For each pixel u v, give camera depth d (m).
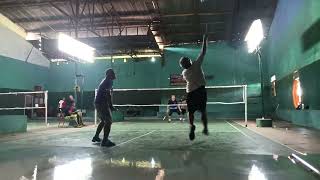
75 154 4.76
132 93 21.62
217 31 18.42
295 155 4.27
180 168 3.71
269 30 16.84
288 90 12.93
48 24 18.91
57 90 22.59
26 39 20.48
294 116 11.91
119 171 3.56
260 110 17.97
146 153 4.82
